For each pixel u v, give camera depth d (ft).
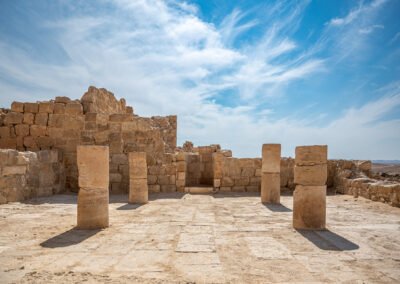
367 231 24.73
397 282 14.58
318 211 25.46
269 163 41.78
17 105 52.03
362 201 41.91
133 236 22.95
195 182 61.52
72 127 52.54
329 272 15.83
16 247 19.93
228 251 19.30
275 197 41.45
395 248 20.12
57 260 17.39
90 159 25.64
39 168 43.88
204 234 23.62
